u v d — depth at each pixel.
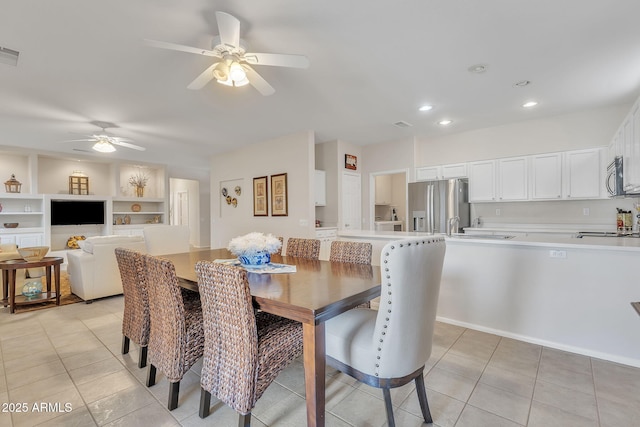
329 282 1.91
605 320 2.35
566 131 4.23
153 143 5.76
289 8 2.00
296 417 1.75
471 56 2.63
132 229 7.77
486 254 2.86
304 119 4.35
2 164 6.44
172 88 3.23
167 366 1.82
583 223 4.39
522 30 2.26
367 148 6.06
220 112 4.01
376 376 1.53
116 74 2.90
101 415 1.75
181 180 10.45
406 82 3.14
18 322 3.20
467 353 2.45
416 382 1.68
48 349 2.59
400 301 1.44
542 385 2.01
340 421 1.71
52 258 3.88
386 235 3.57
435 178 5.34
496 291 2.81
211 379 1.65
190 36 2.31
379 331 1.50
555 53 2.59
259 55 2.18
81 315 3.41
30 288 3.80
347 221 5.79
